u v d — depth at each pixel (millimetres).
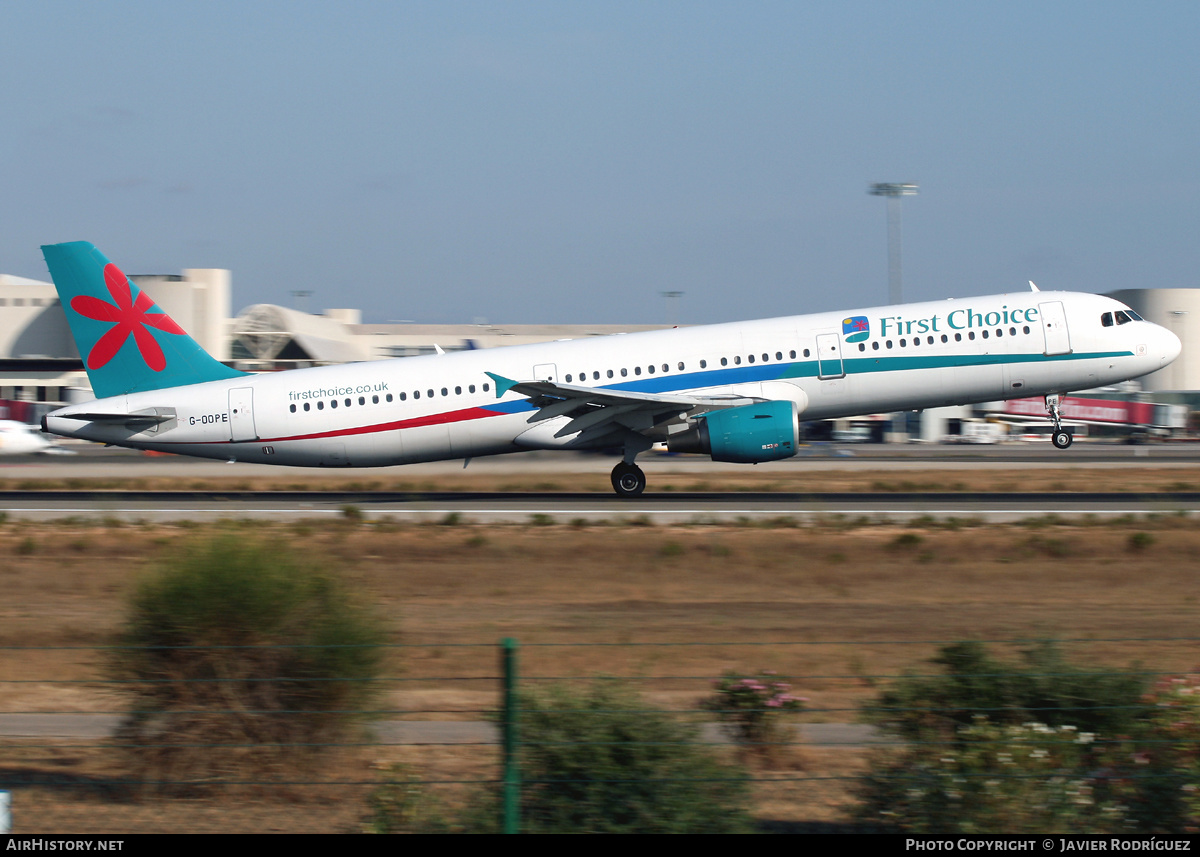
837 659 63188
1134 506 122750
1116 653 62719
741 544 99688
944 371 125875
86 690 58219
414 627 72000
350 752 44750
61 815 40156
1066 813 35688
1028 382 126875
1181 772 36688
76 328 133125
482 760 45125
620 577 88500
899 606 77688
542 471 162750
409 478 167375
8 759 47125
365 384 130625
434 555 97500
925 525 109062
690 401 122125
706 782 37094
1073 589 82562
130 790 42750
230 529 49562
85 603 82062
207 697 43750
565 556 96000
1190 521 108938
